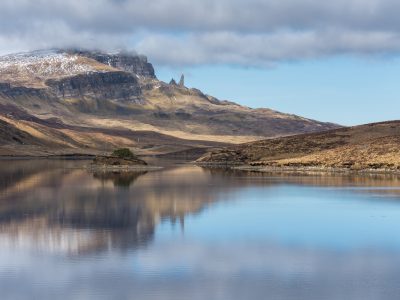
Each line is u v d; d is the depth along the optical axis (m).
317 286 40.44
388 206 78.69
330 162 173.50
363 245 52.97
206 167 191.50
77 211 72.94
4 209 74.50
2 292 39.19
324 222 65.38
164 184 114.69
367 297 38.19
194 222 65.31
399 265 45.78
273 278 42.34
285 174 149.38
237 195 92.81
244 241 54.59
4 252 49.66
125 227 61.47
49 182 117.62
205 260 47.22
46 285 40.53
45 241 53.88
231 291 39.44
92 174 146.38
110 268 44.62
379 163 161.00
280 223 64.81
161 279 42.00
